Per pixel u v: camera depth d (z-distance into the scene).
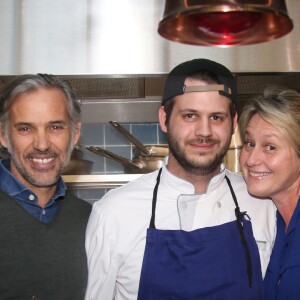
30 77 1.29
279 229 1.32
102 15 1.75
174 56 1.75
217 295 1.24
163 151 2.10
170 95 1.24
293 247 1.22
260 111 1.23
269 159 1.22
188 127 1.22
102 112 2.20
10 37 1.73
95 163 2.46
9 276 1.21
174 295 1.23
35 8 1.74
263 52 1.77
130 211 1.31
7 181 1.30
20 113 1.25
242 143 1.32
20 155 1.26
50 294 1.25
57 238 1.30
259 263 1.29
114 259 1.29
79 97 2.11
